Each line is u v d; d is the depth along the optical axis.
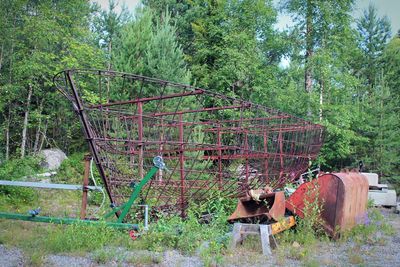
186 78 13.01
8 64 15.20
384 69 26.56
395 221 9.43
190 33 20.98
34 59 14.22
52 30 14.91
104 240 5.50
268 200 6.90
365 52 27.88
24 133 15.12
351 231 7.09
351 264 5.30
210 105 14.70
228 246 5.61
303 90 17.45
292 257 5.48
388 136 18.14
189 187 6.92
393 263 5.40
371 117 18.39
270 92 18.19
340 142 16.77
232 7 19.22
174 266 4.79
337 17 17.53
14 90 14.48
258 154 8.12
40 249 5.23
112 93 11.99
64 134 18.41
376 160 18.20
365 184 8.02
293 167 9.77
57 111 17.14
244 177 7.78
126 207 5.98
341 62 18.02
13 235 5.98
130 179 6.39
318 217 6.74
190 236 5.64
